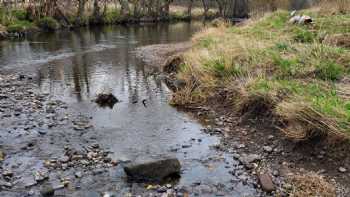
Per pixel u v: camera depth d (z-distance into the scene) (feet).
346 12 64.44
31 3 120.88
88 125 34.32
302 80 36.29
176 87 46.57
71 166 26.32
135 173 24.66
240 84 37.93
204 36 69.51
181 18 196.85
